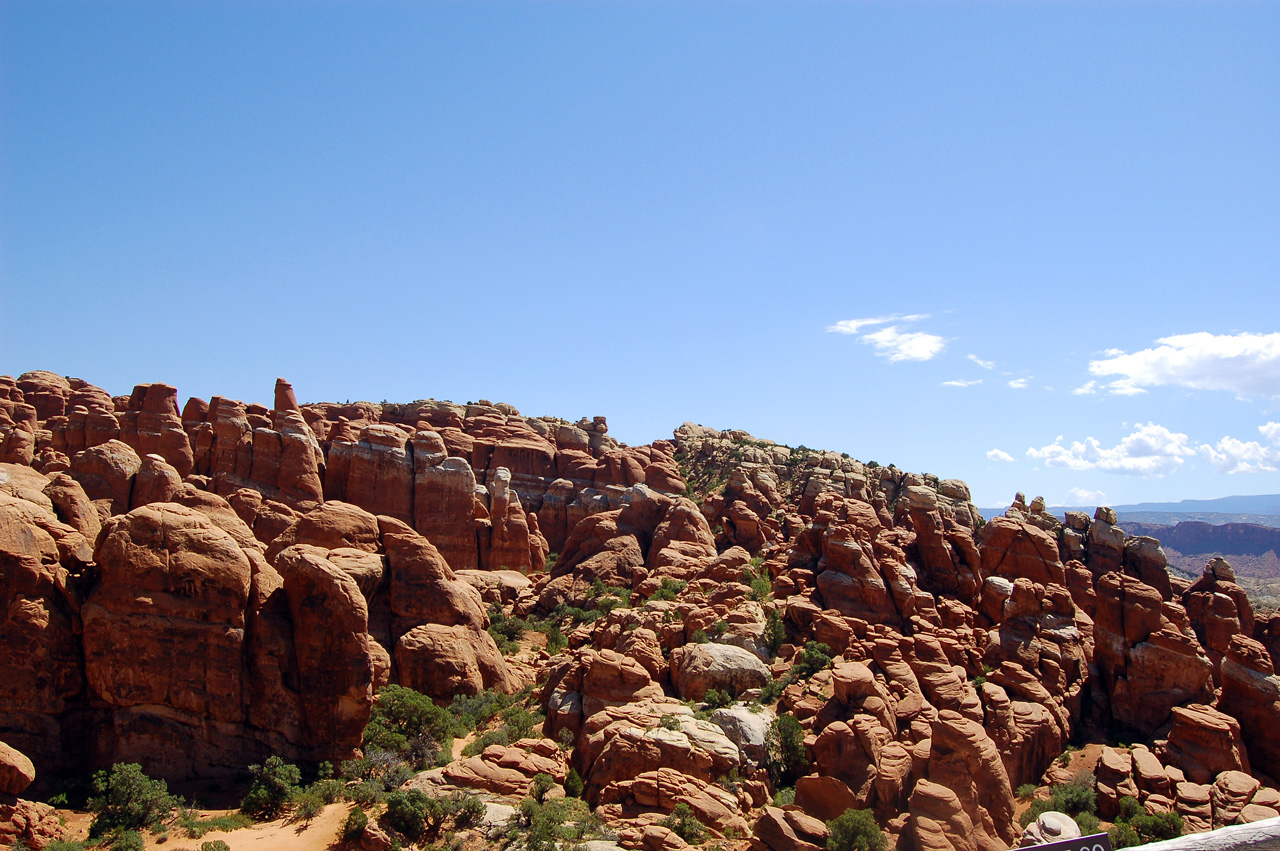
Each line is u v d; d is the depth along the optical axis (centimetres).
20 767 4250
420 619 6725
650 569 10319
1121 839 4547
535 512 13600
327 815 4516
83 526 6328
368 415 15738
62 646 4928
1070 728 6169
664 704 5444
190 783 4928
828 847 3941
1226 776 5122
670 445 16438
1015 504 10812
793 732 5100
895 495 13350
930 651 6009
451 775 4797
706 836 4219
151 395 12062
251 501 9769
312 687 5222
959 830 4078
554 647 8362
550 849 3984
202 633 5134
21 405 11831
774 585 7444
